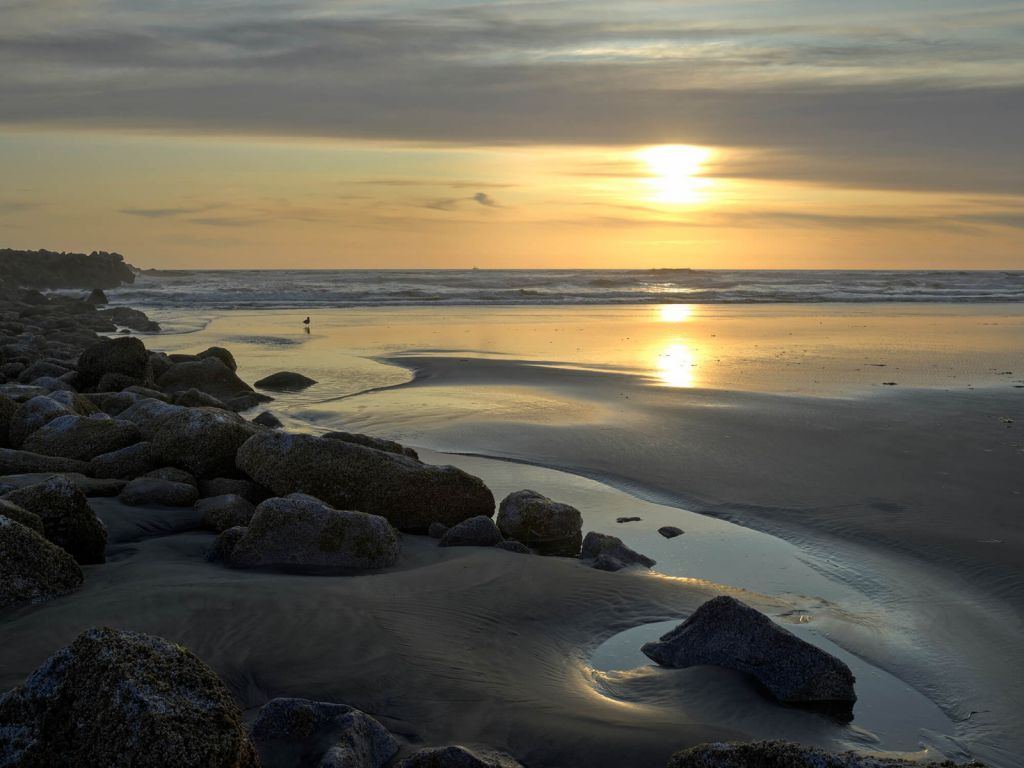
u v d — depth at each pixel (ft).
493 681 20.90
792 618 27.30
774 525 36.99
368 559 29.43
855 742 20.21
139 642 14.96
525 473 46.09
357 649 21.70
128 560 28.81
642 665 23.66
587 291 222.28
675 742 18.22
